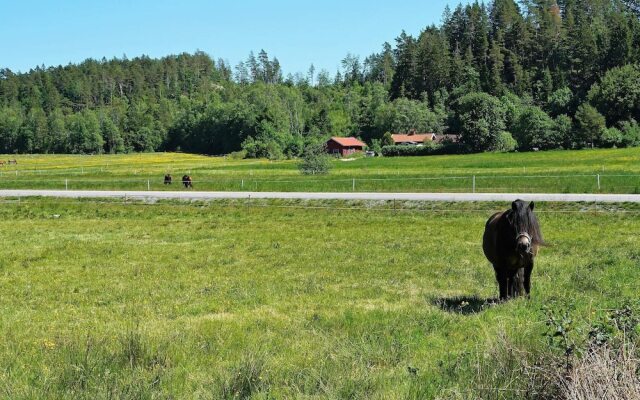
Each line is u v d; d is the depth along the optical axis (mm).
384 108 181000
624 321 7191
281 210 39219
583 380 5910
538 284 14203
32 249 24156
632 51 160500
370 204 39812
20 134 196000
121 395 7035
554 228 26703
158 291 15742
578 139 122375
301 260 20234
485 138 128375
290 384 7680
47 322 12625
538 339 8164
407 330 10305
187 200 46156
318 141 159375
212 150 179000
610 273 15289
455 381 7301
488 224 13055
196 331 11055
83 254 22531
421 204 38625
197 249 23406
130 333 10078
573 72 170875
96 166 115000
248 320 12023
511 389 6500
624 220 28844
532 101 162875
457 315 11391
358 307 13016
